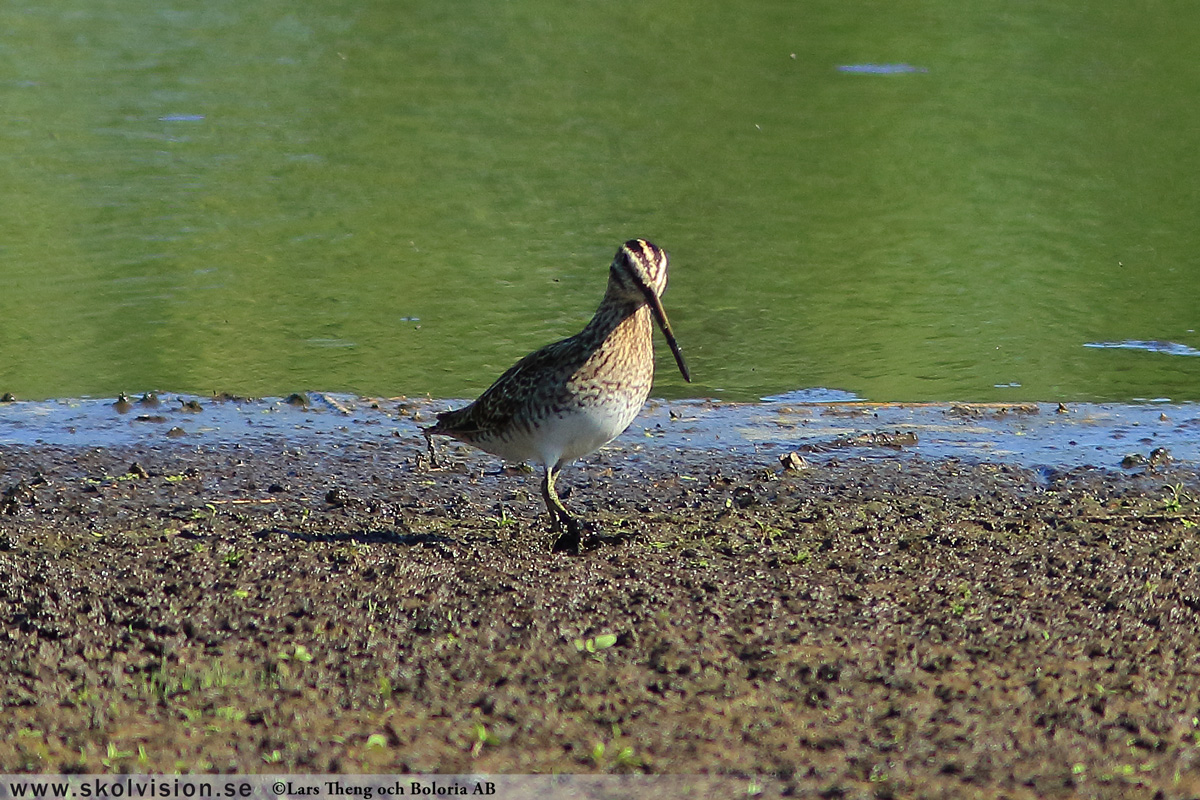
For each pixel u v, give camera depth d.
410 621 9.17
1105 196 21.06
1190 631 9.12
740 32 29.48
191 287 17.31
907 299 17.33
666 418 14.09
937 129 23.92
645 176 21.70
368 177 21.42
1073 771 7.46
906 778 7.40
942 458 13.07
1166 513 11.66
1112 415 14.07
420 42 28.64
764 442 13.47
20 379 14.71
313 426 13.80
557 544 10.72
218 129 23.33
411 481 12.59
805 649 8.85
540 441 10.86
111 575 9.90
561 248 18.77
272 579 9.76
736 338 16.16
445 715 8.04
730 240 19.22
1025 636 9.05
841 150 22.95
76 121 23.41
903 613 9.41
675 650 8.76
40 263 17.86
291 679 8.41
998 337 16.20
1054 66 27.25
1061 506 11.89
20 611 9.30
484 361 15.40
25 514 11.62
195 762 7.53
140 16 29.78
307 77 26.20
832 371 15.29
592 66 27.22
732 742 7.77
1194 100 25.36
